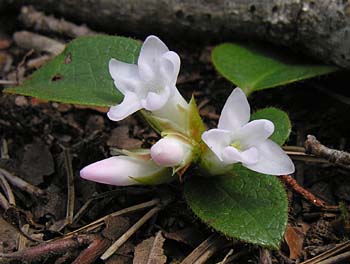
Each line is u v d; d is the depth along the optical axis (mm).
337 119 88
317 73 88
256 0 93
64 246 70
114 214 75
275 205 68
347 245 70
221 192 71
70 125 90
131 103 69
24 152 86
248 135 66
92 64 84
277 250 65
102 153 84
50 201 78
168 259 71
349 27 84
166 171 71
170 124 71
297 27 91
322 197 78
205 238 72
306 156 82
